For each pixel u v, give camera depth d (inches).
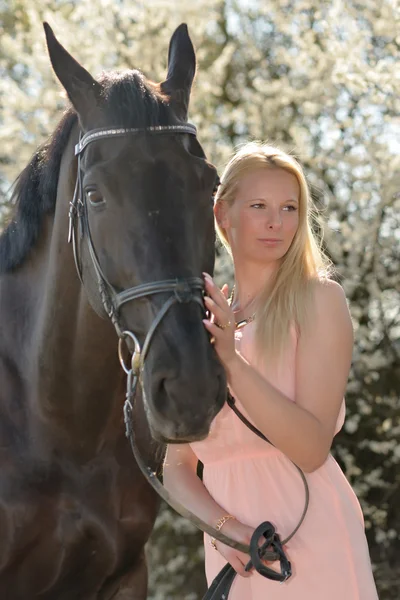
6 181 250.4
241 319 88.0
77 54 247.1
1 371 90.9
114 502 88.4
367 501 251.3
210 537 86.9
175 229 68.4
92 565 90.2
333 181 246.2
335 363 79.2
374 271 241.1
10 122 240.5
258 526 79.1
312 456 76.5
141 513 90.6
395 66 218.4
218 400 66.9
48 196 86.4
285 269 82.7
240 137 270.4
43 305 86.8
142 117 70.9
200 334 67.1
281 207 83.4
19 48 250.4
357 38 227.3
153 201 68.4
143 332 69.4
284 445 75.5
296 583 78.5
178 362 65.3
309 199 89.3
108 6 249.8
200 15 259.8
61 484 86.7
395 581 237.5
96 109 74.2
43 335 86.0
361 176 232.7
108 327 81.8
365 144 228.7
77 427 86.1
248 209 83.5
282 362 80.4
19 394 89.1
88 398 85.4
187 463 89.7
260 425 75.4
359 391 239.8
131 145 69.9
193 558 248.1
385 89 219.1
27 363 88.8
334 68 227.5
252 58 281.4
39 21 251.8
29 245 89.9
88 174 71.2
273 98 264.2
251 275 87.5
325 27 226.2
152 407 66.0
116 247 69.4
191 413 64.4
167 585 244.8
